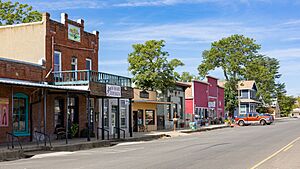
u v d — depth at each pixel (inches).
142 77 1659.7
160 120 1844.2
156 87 1723.7
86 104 1269.7
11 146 885.8
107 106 1405.0
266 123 2315.5
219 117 2696.9
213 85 2669.8
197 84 2370.8
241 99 3457.2
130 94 1331.2
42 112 1095.6
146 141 1213.1
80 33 1298.0
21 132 1023.6
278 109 4815.5
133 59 1685.5
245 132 1494.8
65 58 1216.8
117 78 1275.8
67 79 1178.0
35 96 1077.8
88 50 1334.9
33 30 1161.4
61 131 1150.3
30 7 1721.2
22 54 1170.0
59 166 587.2
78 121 1232.8
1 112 959.6
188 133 1643.7
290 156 658.2
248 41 3208.7
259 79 3644.2
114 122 1451.8
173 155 708.0
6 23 1664.6
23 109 1043.9
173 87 1940.2
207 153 729.6
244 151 755.4
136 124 1627.7
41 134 1077.8
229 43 3216.0
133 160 643.5
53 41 1168.2
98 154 797.9
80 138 1193.4
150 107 1738.4
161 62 1672.0
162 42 1692.9
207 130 1913.1
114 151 861.2
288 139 1059.9
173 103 1925.4
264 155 678.5
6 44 1194.6
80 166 578.6
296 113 6053.2
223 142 1003.3
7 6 1683.1
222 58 3223.4
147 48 1674.5
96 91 1120.2
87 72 1125.7
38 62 1126.4
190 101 2310.5
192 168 527.5
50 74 1144.2
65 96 1181.7
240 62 3208.7
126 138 1235.2
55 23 1184.2
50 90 1044.5
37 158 749.3
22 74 1039.6
